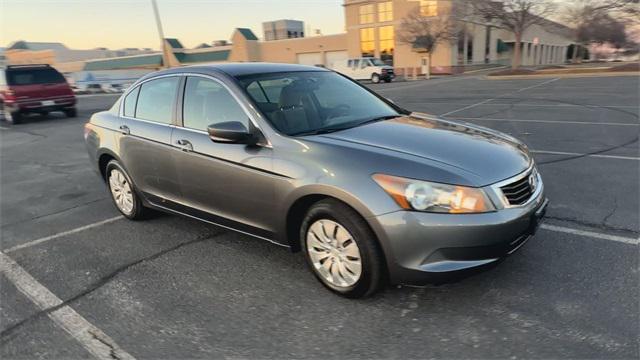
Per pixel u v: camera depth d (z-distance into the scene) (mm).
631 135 8023
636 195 4902
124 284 3615
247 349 2738
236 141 3381
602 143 7520
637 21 36156
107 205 5746
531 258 3564
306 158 3148
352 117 3883
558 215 4438
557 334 2678
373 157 2967
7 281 3791
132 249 4281
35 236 4812
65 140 11461
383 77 34031
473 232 2732
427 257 2787
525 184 3084
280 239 3445
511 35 55750
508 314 2896
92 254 4234
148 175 4414
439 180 2781
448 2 42375
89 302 3381
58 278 3799
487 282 3260
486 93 18047
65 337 2967
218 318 3068
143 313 3188
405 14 46031
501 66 54938
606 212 4453
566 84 20188
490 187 2844
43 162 8867
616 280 3193
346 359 2604
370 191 2846
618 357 2463
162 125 4227
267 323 2979
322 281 3275
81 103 22828
